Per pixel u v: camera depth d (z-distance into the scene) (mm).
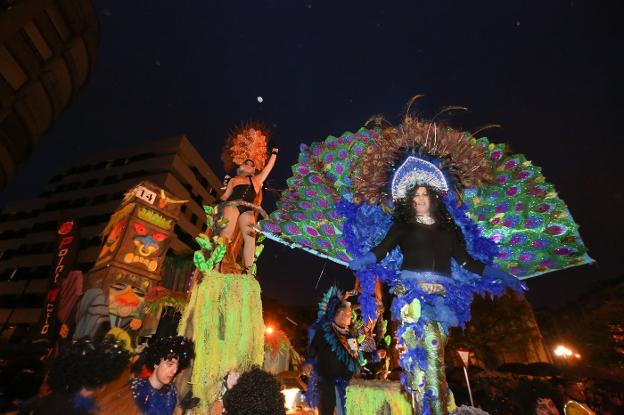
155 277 6930
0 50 18797
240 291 3877
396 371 5062
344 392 4797
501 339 24469
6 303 53219
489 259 3258
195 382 3457
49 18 20422
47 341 9469
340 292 5441
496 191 3713
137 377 3037
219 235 4203
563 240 3381
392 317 3080
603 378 12500
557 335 28484
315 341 5121
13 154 21656
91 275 7078
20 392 5965
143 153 57000
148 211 7195
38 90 21281
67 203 56781
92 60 24531
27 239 57062
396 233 3283
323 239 3674
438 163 3600
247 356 3682
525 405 3078
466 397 10547
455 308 2959
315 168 3947
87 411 2354
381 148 3684
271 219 3609
